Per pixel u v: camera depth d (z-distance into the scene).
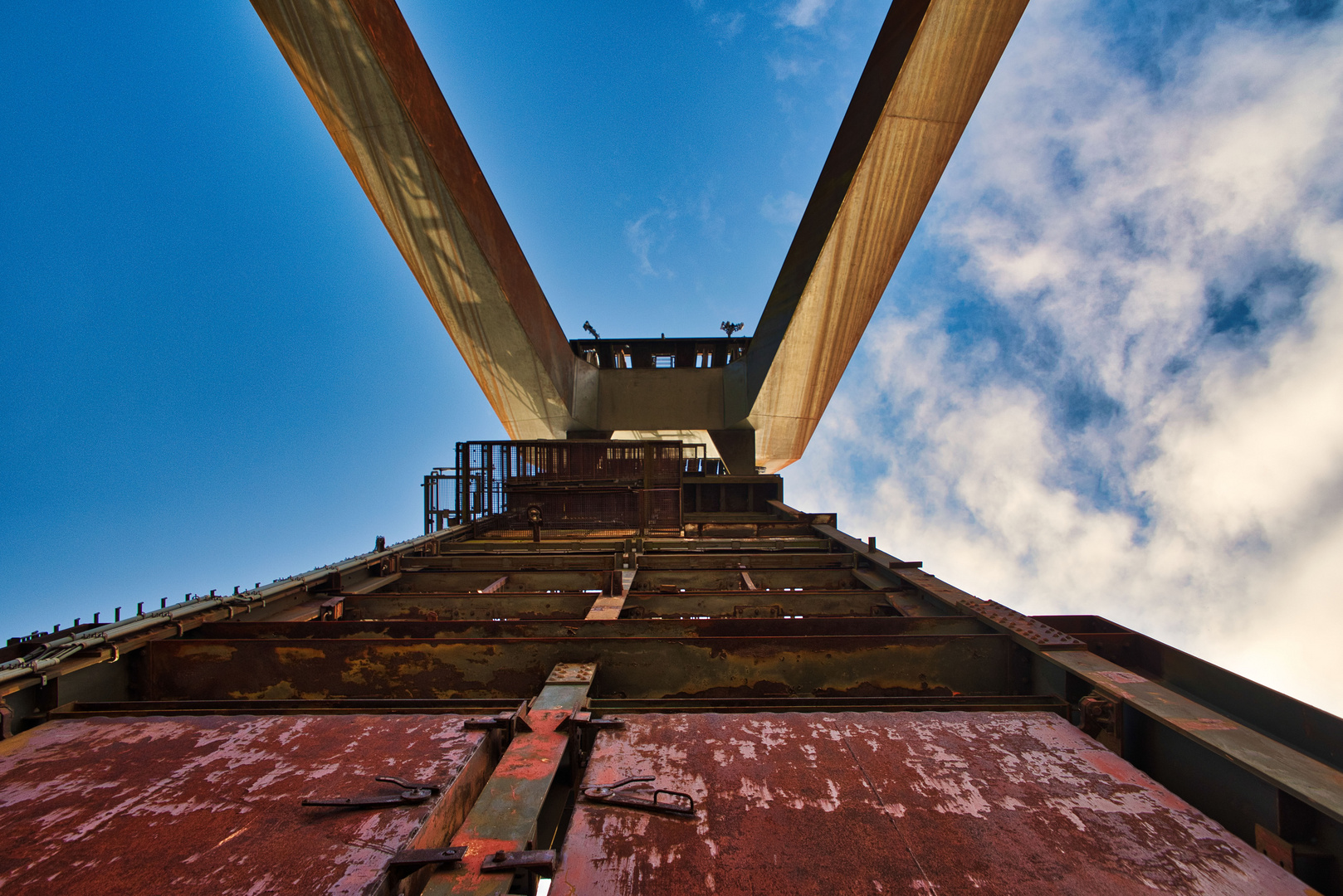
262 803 2.22
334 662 3.81
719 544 8.29
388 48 8.38
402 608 5.45
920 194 11.95
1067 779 2.43
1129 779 2.43
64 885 1.81
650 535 10.34
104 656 3.42
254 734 2.74
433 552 8.19
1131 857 1.98
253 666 3.82
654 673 3.78
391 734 2.71
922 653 3.80
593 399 20.11
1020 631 3.77
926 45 9.41
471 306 13.19
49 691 3.20
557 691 3.22
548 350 15.91
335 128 9.47
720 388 20.39
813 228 13.01
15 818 2.14
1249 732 2.45
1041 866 1.94
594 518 10.95
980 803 2.27
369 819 2.10
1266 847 2.11
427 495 10.75
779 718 2.96
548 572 6.51
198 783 2.35
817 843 2.04
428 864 1.87
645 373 20.56
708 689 3.76
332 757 2.54
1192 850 2.02
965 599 4.73
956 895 1.83
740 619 4.29
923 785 2.38
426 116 9.41
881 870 1.92
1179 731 2.50
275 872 1.86
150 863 1.90
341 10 7.60
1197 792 2.47
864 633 4.30
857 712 3.03
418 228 11.15
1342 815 1.89
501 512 11.13
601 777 2.41
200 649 3.83
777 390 17.06
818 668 3.78
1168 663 3.69
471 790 2.48
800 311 13.84
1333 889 1.96
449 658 3.82
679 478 11.13
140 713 3.16
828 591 5.54
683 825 2.13
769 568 6.65
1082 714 2.93
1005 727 2.88
